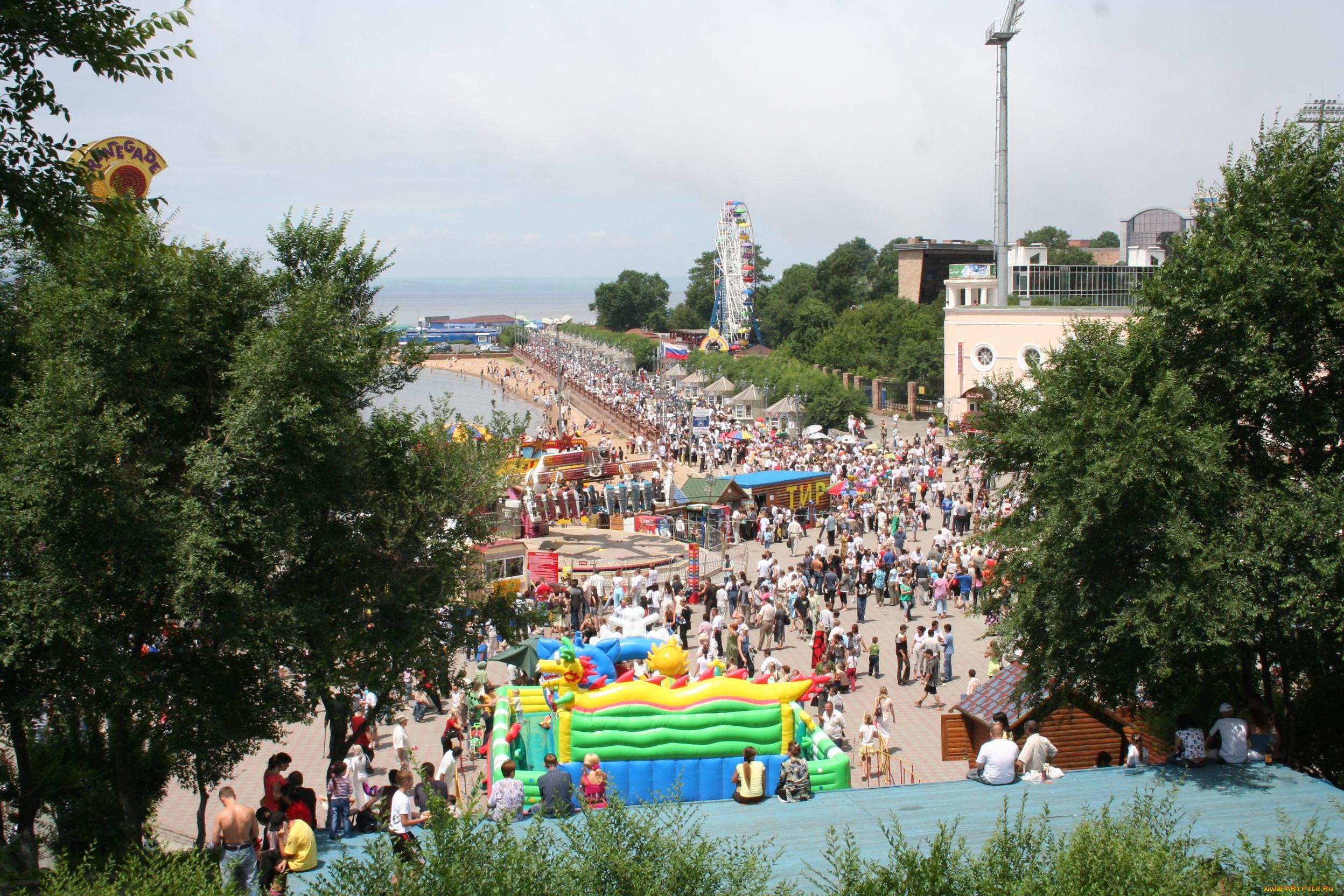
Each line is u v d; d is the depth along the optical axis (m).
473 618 18.95
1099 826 10.58
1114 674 16.27
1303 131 16.84
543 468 52.53
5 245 15.07
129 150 19.97
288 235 18.41
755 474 49.47
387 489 17.92
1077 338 17.20
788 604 32.72
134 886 10.70
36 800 15.20
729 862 10.39
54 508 12.66
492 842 9.91
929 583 35.47
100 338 13.60
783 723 17.31
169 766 16.70
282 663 15.81
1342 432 15.84
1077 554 15.78
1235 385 16.03
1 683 13.66
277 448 14.30
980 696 20.00
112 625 13.64
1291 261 15.87
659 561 40.34
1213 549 14.73
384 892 9.79
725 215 153.50
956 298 97.12
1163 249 86.88
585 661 18.61
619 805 10.46
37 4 12.04
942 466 59.28
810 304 135.38
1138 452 14.73
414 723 25.61
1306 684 17.69
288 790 13.91
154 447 14.19
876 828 13.30
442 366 187.38
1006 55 72.81
